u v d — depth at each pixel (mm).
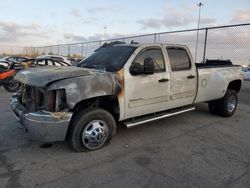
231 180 3393
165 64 5062
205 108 7863
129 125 4562
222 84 6406
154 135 5145
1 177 3312
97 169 3600
